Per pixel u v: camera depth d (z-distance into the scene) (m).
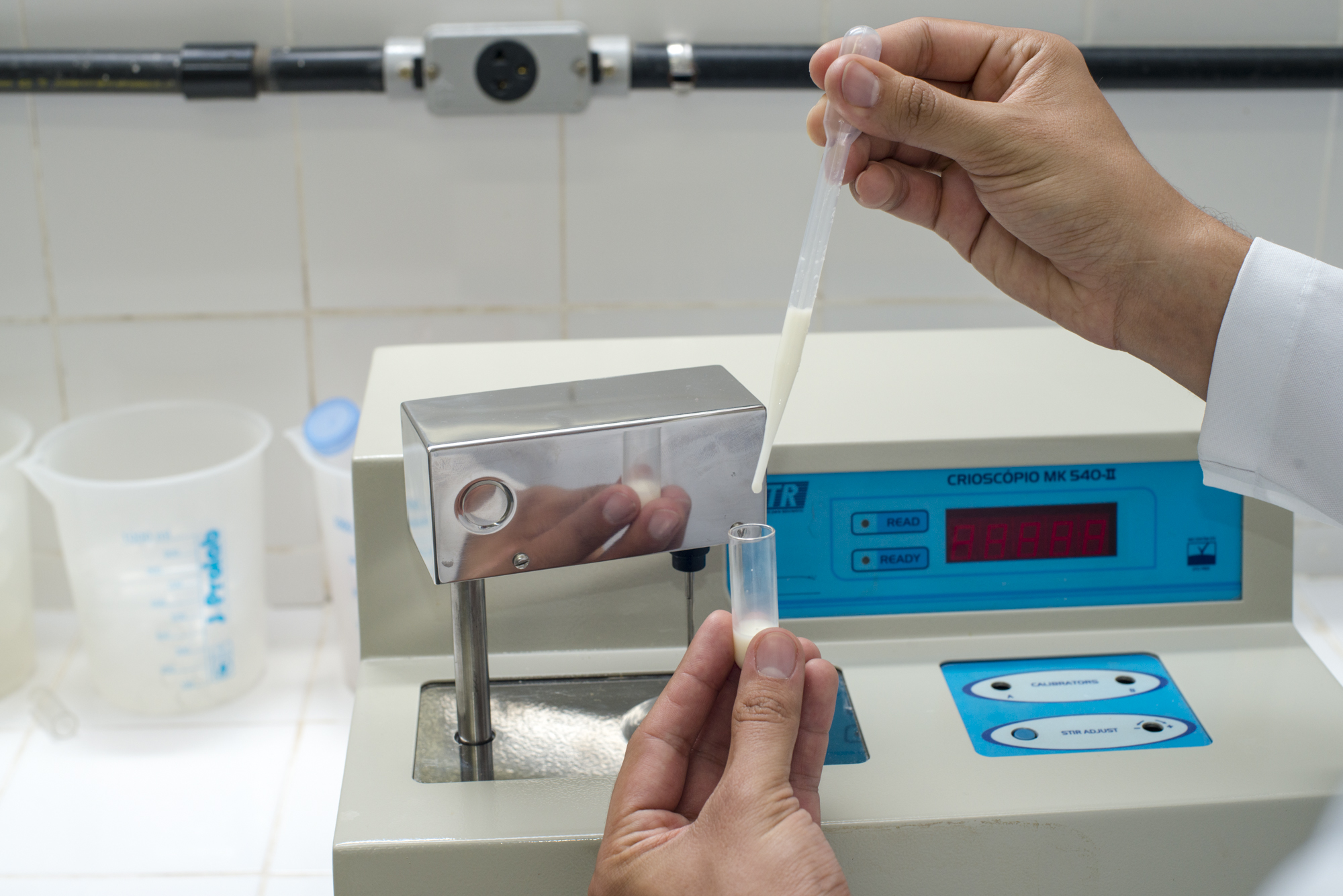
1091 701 0.70
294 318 1.52
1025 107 0.68
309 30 1.42
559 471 0.59
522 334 1.55
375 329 1.53
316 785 1.24
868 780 0.63
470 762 0.65
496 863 0.59
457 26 1.37
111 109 1.41
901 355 0.91
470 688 0.65
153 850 1.14
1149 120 1.51
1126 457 0.76
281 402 1.56
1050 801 0.61
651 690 0.72
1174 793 0.62
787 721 0.54
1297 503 0.71
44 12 1.39
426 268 1.51
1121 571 0.77
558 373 0.86
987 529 0.76
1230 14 1.47
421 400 0.64
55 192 1.44
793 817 0.53
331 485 1.34
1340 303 0.65
